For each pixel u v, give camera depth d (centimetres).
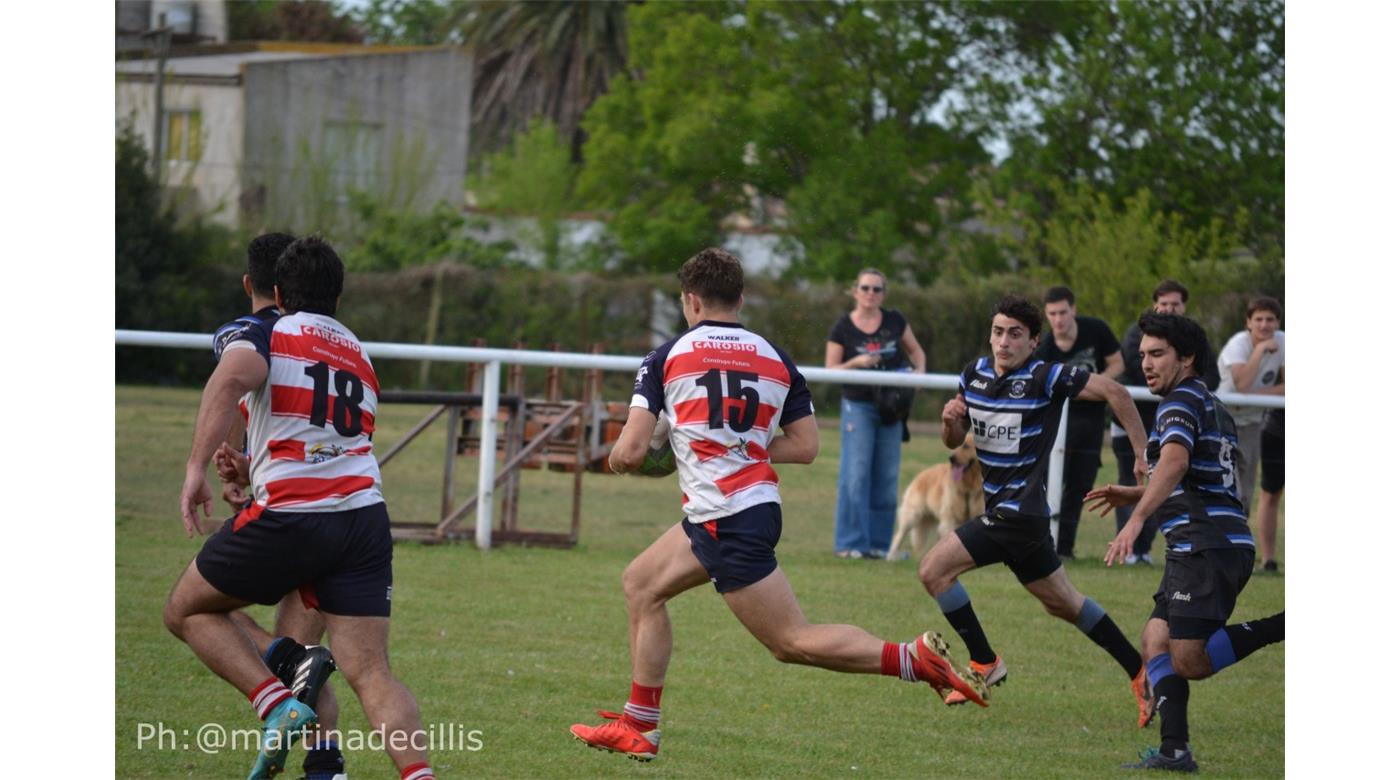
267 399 1584
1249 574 1994
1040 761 1994
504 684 2269
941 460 5325
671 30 11106
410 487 4453
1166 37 10194
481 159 13550
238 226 11231
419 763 1581
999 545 2212
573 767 1856
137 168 10181
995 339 2234
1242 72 10112
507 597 2967
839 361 3741
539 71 14888
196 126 11569
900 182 10525
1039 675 2541
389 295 10044
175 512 3706
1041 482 2216
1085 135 10556
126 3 12388
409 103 12194
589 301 10069
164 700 2070
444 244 11312
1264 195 9944
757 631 1698
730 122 10706
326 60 11831
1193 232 9381
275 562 1570
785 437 1773
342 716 2080
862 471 3741
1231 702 2422
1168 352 2002
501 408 3769
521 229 11781
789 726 2116
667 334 10131
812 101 10831
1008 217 9812
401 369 7862
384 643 1623
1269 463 3512
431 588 3030
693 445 1708
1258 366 3591
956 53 10981
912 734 2108
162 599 2744
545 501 4634
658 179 11738
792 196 10562
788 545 3897
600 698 2211
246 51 11756
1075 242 8625
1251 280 8338
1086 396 2186
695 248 11062
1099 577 3472
